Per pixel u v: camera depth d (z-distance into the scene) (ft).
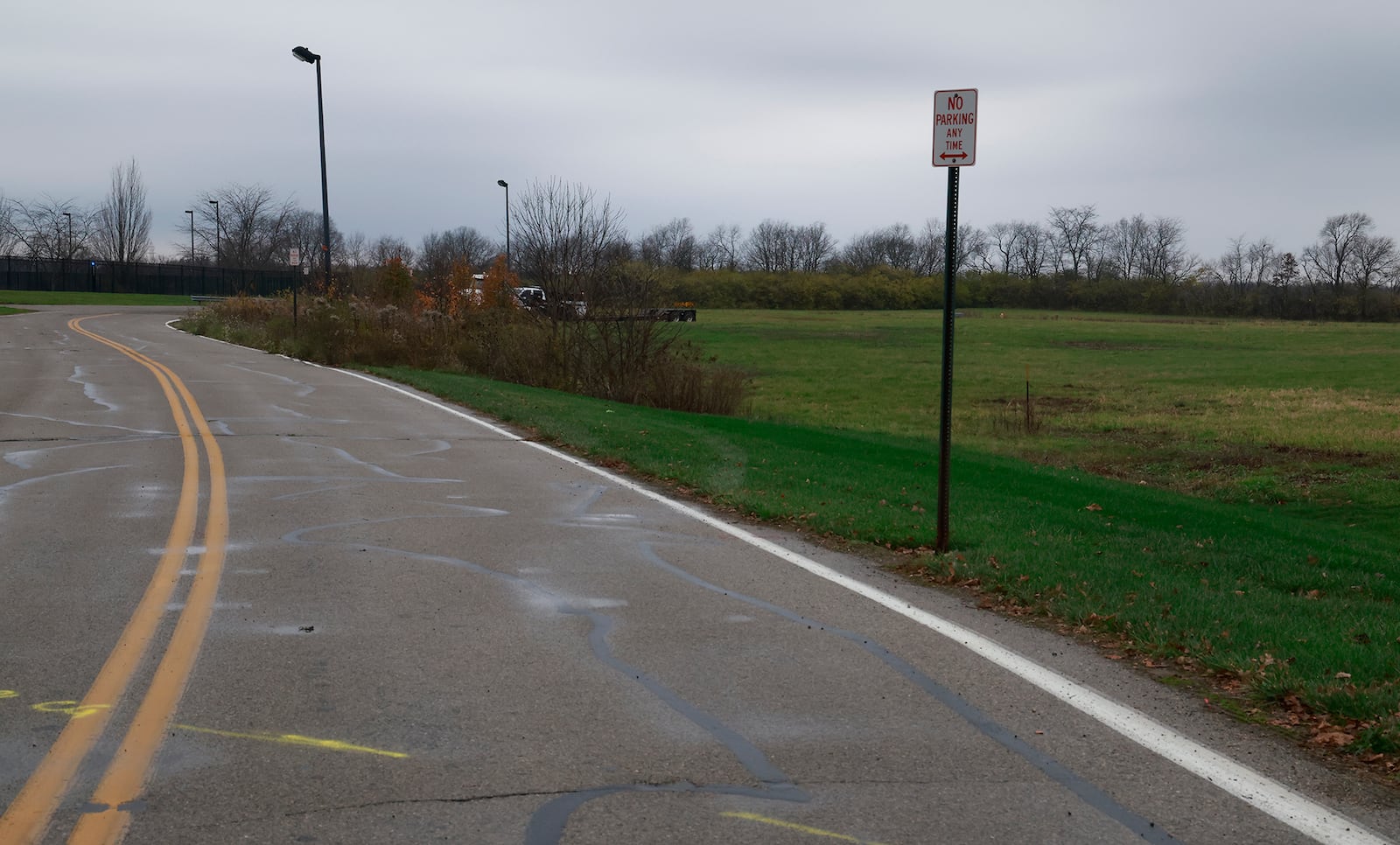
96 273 285.23
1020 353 192.85
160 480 36.60
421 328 96.43
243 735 15.15
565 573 25.23
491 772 14.05
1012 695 17.35
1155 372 155.63
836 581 25.00
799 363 169.07
